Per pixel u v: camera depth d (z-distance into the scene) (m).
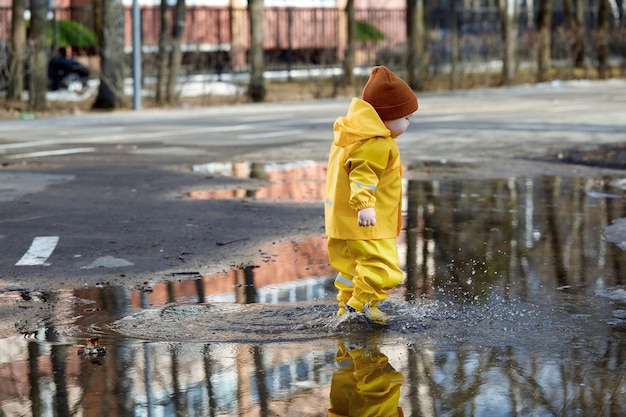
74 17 51.22
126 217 12.91
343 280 7.60
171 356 6.68
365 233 7.36
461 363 6.42
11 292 8.90
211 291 8.80
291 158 19.86
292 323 7.55
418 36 44.97
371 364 6.43
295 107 35.94
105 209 13.58
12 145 22.84
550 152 20.27
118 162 19.27
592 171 17.31
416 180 16.30
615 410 5.50
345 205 7.40
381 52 45.31
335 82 41.78
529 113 30.86
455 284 8.84
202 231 11.86
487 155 19.94
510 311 7.82
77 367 6.44
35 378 6.21
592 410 5.50
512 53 47.78
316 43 57.91
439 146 21.73
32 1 33.91
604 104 34.41
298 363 6.48
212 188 15.66
